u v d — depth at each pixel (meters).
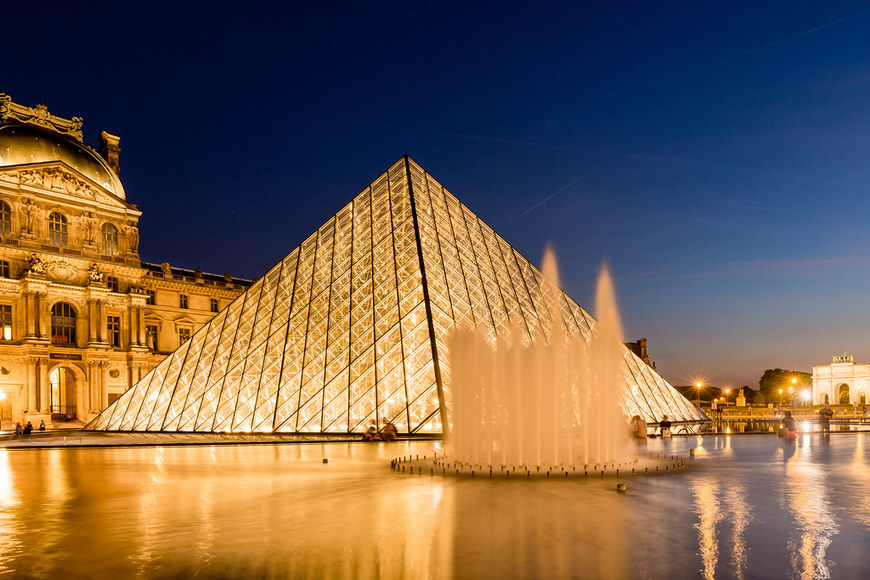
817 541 13.06
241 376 52.91
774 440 43.56
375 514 16.03
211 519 15.61
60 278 89.50
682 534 13.70
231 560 11.88
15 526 15.05
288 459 30.70
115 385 94.19
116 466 28.77
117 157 105.88
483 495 18.91
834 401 173.88
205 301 114.19
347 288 53.88
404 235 53.47
